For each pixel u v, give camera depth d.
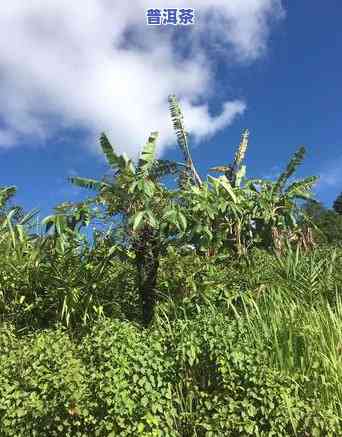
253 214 6.82
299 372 4.80
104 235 5.95
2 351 4.95
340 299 5.99
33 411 4.21
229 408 4.23
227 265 6.71
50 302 5.97
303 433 4.27
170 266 6.07
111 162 6.02
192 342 4.53
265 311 5.47
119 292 6.14
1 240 6.27
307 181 10.23
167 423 4.22
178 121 11.97
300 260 6.51
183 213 5.66
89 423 4.22
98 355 4.48
